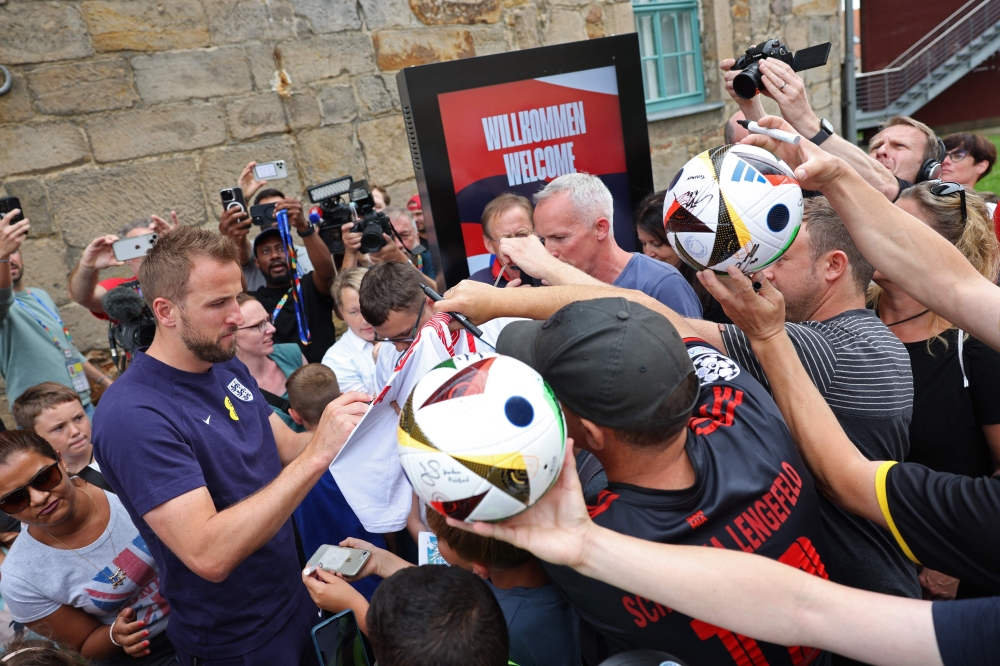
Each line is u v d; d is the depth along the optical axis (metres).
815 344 1.39
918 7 15.59
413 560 2.30
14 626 2.09
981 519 1.01
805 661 1.10
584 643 1.35
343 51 4.42
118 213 3.77
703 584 0.92
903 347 1.49
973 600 0.90
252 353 2.85
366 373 3.06
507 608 1.30
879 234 1.25
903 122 3.12
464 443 0.87
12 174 3.46
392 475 1.60
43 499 1.77
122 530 1.94
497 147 2.64
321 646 1.54
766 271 1.58
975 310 1.18
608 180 2.84
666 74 6.49
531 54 2.61
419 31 4.70
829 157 1.23
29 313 3.19
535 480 0.88
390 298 2.28
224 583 1.76
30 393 2.44
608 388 0.99
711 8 6.52
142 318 3.07
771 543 1.06
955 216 1.82
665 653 1.01
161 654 2.01
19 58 3.42
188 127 3.93
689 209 1.24
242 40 4.06
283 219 3.48
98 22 3.61
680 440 1.07
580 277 1.61
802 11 7.13
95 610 1.93
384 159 4.69
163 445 1.57
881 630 0.90
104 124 3.68
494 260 2.71
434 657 1.06
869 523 1.37
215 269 1.65
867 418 1.37
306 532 2.17
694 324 1.61
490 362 0.97
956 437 1.78
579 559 0.94
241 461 1.80
